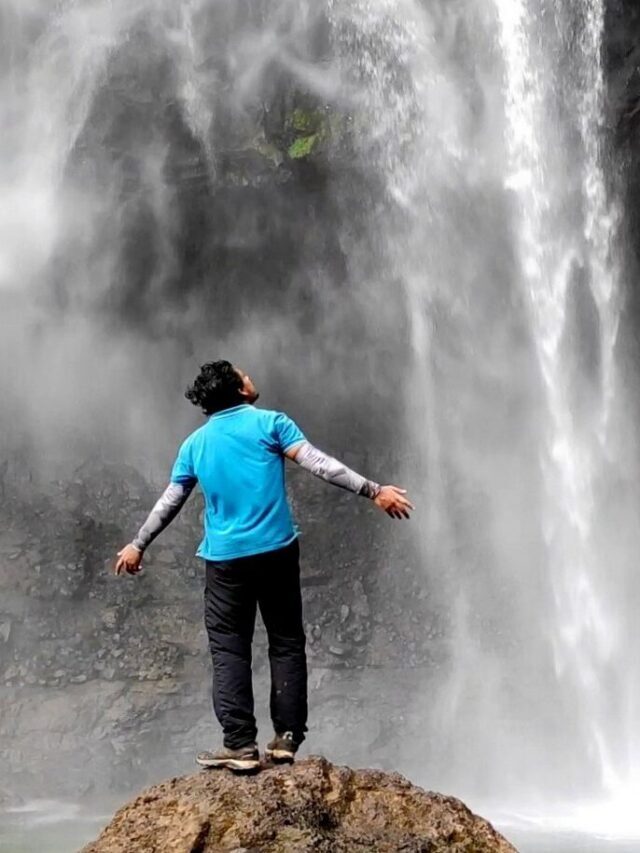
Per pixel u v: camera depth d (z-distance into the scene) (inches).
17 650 601.6
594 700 686.5
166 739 587.8
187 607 639.8
